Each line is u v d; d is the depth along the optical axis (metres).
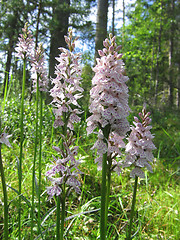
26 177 0.31
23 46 0.23
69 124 0.19
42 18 0.86
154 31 1.76
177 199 0.34
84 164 0.37
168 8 1.71
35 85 0.26
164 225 0.29
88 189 0.32
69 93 0.18
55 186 0.15
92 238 0.25
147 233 0.27
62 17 0.85
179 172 0.45
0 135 0.14
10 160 0.39
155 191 0.36
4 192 0.15
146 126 0.17
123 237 0.24
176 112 1.24
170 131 0.77
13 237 0.21
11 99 0.53
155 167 0.45
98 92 0.15
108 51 0.16
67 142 0.16
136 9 1.83
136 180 0.17
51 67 0.83
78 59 0.19
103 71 0.15
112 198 0.31
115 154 0.17
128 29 2.00
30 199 0.28
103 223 0.15
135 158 0.17
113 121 0.15
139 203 0.32
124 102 0.15
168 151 0.57
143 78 1.73
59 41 0.85
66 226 0.26
